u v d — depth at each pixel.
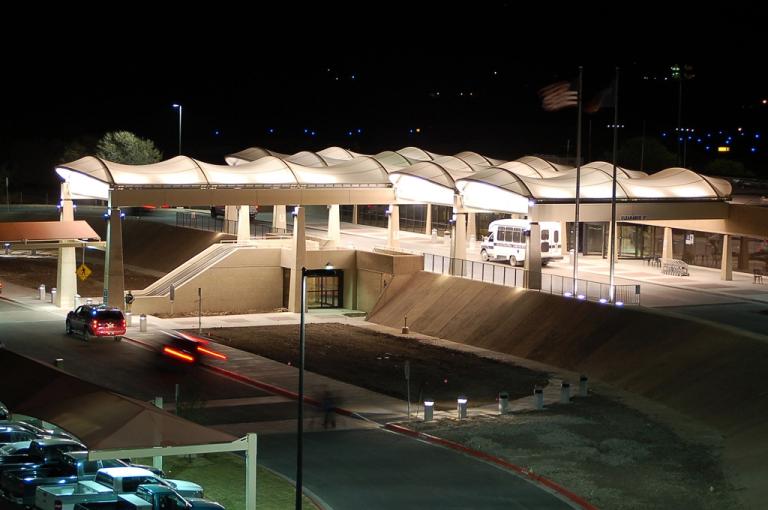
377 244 83.81
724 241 67.56
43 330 57.44
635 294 58.12
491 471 33.22
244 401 42.78
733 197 81.44
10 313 62.88
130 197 61.56
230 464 33.53
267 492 30.19
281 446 36.03
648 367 46.38
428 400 43.28
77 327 55.22
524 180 61.19
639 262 77.06
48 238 62.62
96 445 24.58
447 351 54.09
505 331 55.38
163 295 65.19
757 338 44.00
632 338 49.31
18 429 31.80
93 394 27.95
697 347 45.84
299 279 66.12
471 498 30.16
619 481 31.83
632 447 35.66
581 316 53.12
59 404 27.81
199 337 56.62
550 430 38.06
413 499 29.98
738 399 39.88
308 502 29.25
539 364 51.00
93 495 25.73
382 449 35.88
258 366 49.25
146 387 44.56
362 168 70.50
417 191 68.81
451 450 35.91
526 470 32.97
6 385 30.27
